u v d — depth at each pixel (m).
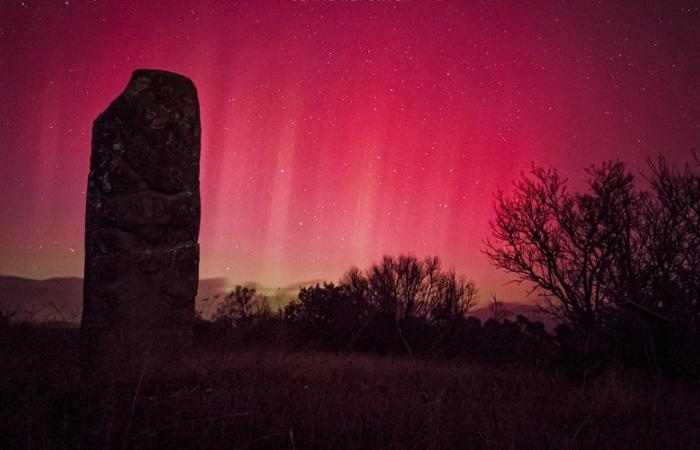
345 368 8.34
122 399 5.10
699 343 8.94
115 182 7.64
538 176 13.49
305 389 6.18
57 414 4.52
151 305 7.61
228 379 6.96
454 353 12.98
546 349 10.48
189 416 4.66
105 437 3.88
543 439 4.42
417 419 4.52
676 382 8.64
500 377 8.75
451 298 14.82
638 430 5.09
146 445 3.85
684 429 5.12
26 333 7.33
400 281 15.40
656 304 9.70
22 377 5.42
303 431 4.38
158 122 7.86
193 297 8.00
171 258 7.82
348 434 4.24
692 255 10.77
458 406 5.52
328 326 14.66
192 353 7.91
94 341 7.32
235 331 10.64
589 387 7.85
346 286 15.70
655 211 11.66
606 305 11.41
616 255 11.88
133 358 7.16
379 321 14.21
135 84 7.92
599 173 12.56
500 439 4.16
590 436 4.79
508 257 13.48
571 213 12.75
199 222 8.20
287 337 11.98
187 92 8.20
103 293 7.45
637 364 9.05
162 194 7.84
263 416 4.72
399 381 7.40
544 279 13.02
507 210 13.59
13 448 3.55
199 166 8.27
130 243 7.58
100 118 7.90
